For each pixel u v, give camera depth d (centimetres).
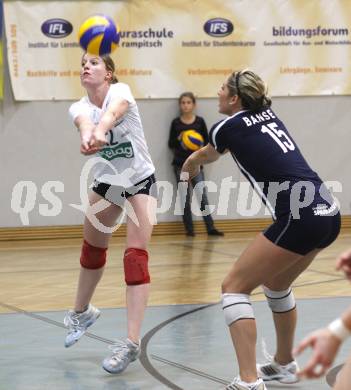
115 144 765
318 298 1109
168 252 1582
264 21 1856
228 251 1590
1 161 1784
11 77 1772
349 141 1919
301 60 1878
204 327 943
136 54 1816
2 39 1762
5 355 829
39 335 917
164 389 704
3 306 1094
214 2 1834
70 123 1803
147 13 1809
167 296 1144
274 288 705
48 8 1775
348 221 1919
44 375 754
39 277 1333
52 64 1788
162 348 848
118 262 1470
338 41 1886
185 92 1808
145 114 1833
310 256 679
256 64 1862
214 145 688
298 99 1889
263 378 736
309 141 1903
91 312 838
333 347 365
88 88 761
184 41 1833
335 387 439
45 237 1809
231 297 651
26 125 1791
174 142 1788
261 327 941
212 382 724
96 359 811
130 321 759
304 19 1869
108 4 1792
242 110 686
